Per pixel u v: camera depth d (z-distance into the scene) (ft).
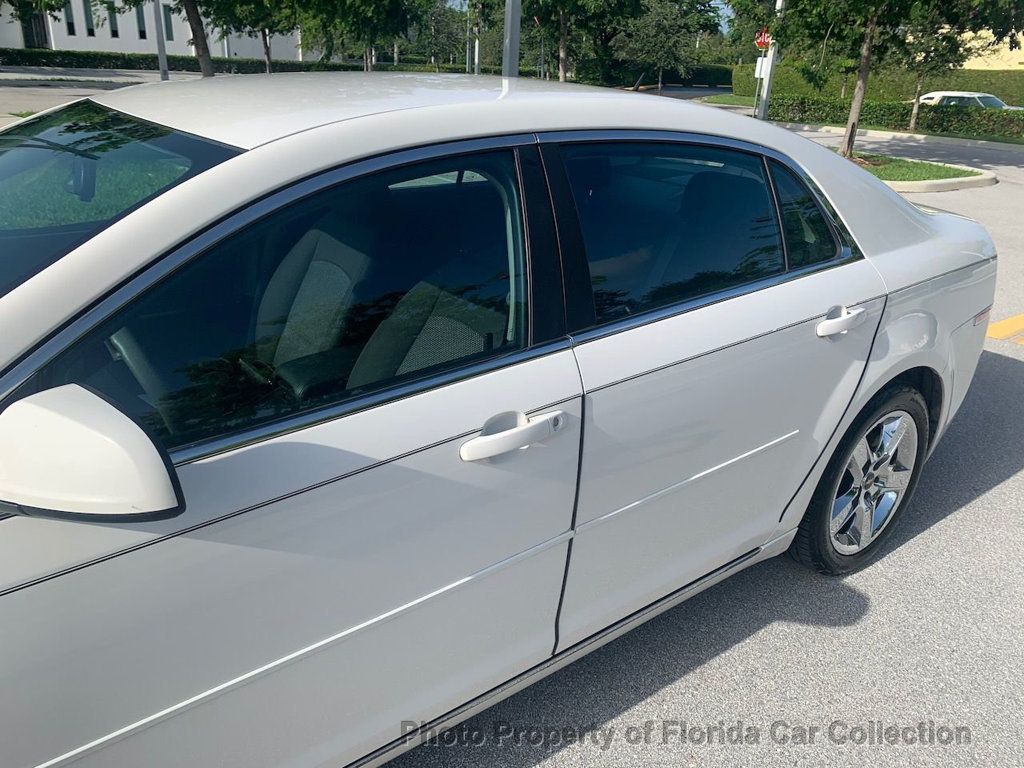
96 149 5.90
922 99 91.66
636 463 6.80
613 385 6.43
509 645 6.61
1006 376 16.67
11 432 3.91
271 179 5.17
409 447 5.41
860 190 8.98
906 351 9.00
